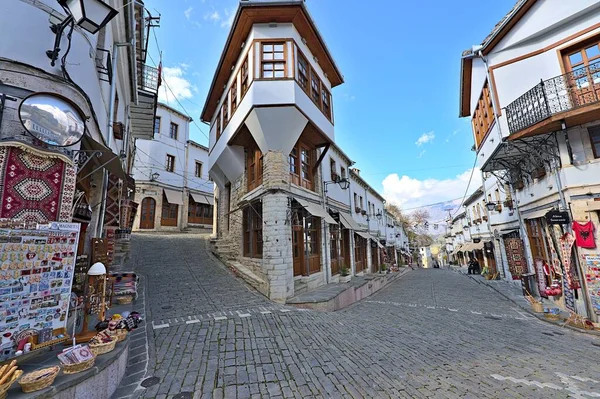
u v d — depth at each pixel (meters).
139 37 9.26
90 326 4.73
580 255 7.11
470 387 3.54
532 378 3.88
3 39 3.54
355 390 3.39
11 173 3.34
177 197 20.42
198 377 3.62
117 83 7.81
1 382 2.24
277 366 4.02
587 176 7.14
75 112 3.69
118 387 3.32
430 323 7.30
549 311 7.63
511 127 8.30
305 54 9.79
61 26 3.92
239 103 9.69
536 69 8.20
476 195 20.89
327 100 11.72
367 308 9.56
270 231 8.51
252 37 8.94
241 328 5.58
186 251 13.57
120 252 10.67
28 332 2.98
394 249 29.48
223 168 12.48
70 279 3.43
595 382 3.79
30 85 3.68
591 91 6.91
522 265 12.38
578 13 7.38
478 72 10.75
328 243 11.78
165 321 5.79
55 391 2.41
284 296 8.05
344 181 12.30
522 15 8.46
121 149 9.21
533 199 9.87
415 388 3.48
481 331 6.52
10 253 2.93
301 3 8.42
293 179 9.91
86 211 5.63
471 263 23.11
